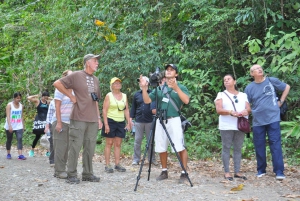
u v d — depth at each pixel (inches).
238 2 398.3
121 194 217.5
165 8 462.9
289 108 389.4
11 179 256.5
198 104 421.1
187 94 248.7
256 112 268.4
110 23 477.7
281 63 320.2
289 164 325.4
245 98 265.7
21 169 299.0
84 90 242.2
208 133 394.9
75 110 241.8
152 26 477.1
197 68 442.9
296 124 282.2
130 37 453.7
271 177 269.0
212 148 387.5
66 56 521.7
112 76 456.1
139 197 211.2
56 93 251.9
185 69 424.8
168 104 245.1
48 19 563.5
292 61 343.0
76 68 517.3
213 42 429.4
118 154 297.3
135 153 329.1
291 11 398.6
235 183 249.9
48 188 229.9
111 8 476.1
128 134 436.5
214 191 226.2
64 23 519.5
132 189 230.4
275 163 261.9
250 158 354.0
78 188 230.7
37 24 579.8
